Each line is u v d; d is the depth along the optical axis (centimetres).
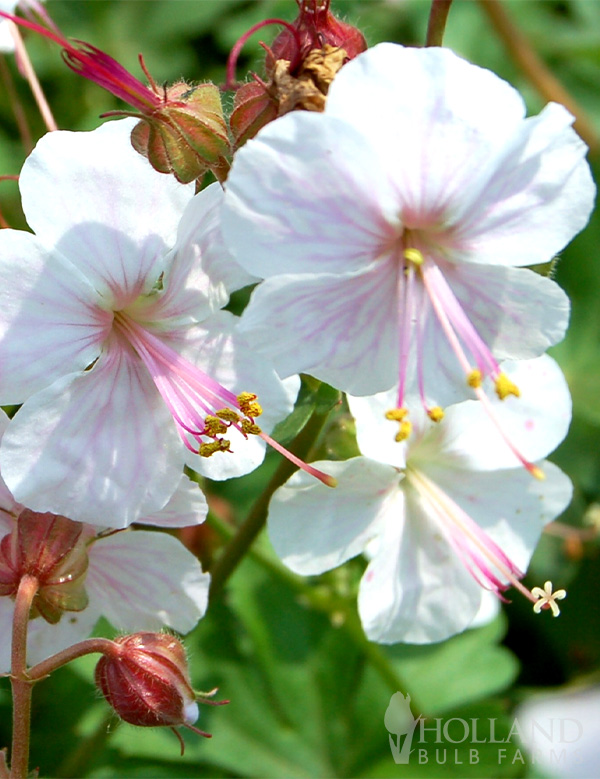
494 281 26
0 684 30
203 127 25
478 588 28
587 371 33
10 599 26
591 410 33
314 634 31
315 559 27
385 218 25
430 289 26
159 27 35
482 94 25
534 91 35
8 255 25
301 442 27
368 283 25
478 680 31
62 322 26
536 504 28
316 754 30
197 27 35
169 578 27
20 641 25
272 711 30
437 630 28
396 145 25
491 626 31
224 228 25
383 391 26
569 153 25
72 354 26
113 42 35
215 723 30
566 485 28
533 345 26
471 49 36
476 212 25
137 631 27
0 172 32
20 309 26
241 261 25
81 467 26
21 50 29
